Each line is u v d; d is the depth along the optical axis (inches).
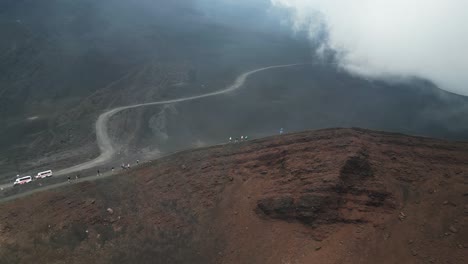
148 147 4003.4
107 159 3666.3
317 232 2498.8
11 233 2576.3
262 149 3147.1
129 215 2773.1
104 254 2544.3
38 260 2447.1
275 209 2662.4
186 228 2748.5
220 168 3100.4
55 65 5615.2
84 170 3385.8
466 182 2484.0
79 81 5418.3
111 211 2760.8
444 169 2625.5
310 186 2610.7
